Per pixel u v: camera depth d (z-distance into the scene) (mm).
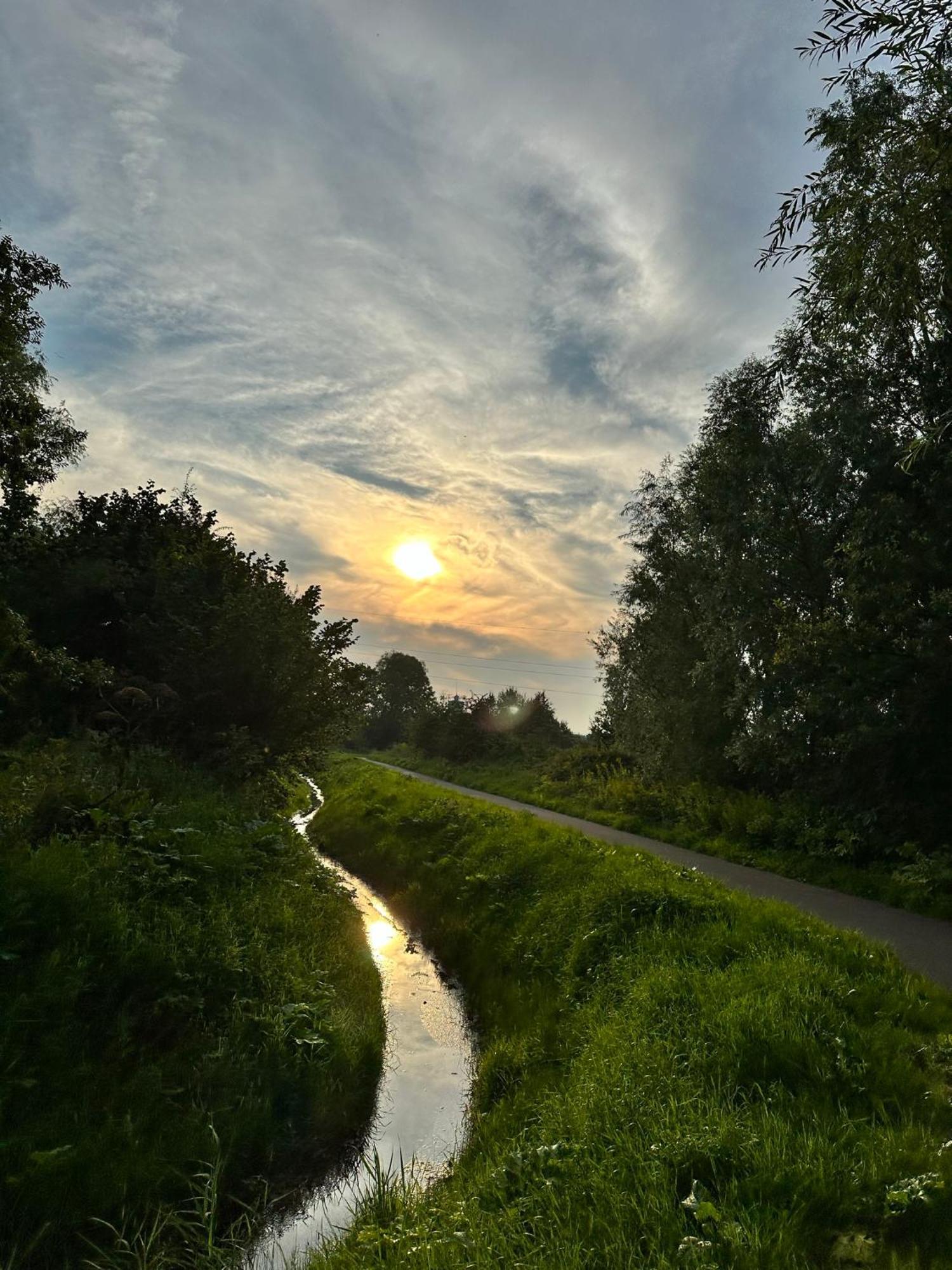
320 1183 5000
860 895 11227
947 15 4520
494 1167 4328
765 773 17141
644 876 9281
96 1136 4723
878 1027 5023
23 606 14578
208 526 18000
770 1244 3057
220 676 13938
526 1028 6812
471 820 14312
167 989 6129
